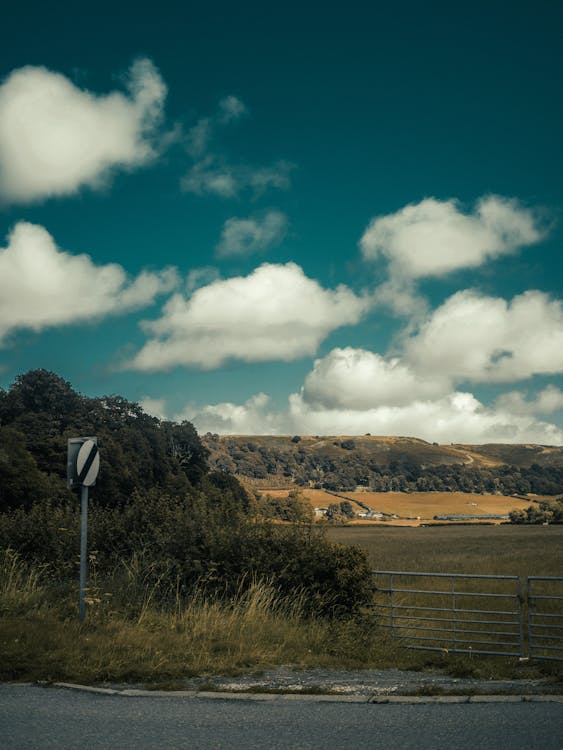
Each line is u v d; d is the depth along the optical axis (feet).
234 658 31.63
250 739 20.17
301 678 29.14
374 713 23.06
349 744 19.57
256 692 25.95
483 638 46.75
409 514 638.94
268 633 36.63
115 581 45.39
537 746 18.98
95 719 22.18
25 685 26.61
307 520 47.21
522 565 133.08
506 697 24.77
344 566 43.60
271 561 44.37
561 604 62.34
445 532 375.25
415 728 21.12
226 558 45.19
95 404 361.51
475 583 87.15
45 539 51.34
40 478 239.30
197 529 47.88
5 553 47.96
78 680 27.07
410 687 26.99
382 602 48.11
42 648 30.27
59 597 41.65
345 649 36.06
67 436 294.25
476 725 21.27
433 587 81.30
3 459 228.02
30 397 339.16
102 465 273.13
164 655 30.83
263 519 47.21
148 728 21.24
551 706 23.52
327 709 23.67
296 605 42.39
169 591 44.47
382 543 266.36
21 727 21.16
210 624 36.76
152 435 354.74
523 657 35.86
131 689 26.30
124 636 32.94
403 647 39.78
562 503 545.85
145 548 49.37
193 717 22.56
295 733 20.74
